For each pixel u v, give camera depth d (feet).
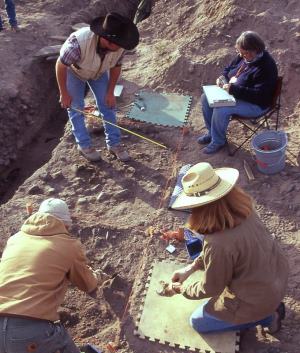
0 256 17.81
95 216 18.89
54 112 28.96
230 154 20.68
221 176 11.77
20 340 11.71
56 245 12.53
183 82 24.88
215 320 13.75
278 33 25.38
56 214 12.93
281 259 12.71
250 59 18.57
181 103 23.82
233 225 11.32
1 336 11.75
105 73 19.25
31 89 27.99
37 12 33.71
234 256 11.53
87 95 25.13
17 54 29.45
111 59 17.98
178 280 13.80
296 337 14.34
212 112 20.39
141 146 21.76
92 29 16.97
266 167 19.22
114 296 16.11
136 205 19.20
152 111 23.41
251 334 14.52
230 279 12.27
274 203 18.45
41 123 27.94
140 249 17.42
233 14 26.43
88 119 23.09
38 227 12.70
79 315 15.83
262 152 18.67
